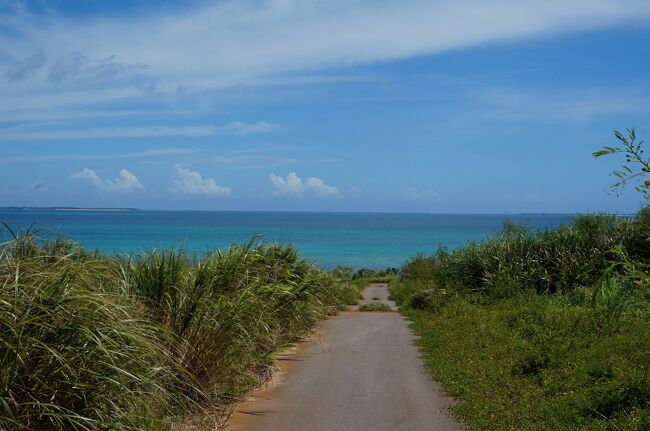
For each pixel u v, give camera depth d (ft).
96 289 22.00
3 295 17.54
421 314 60.80
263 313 36.14
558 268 62.08
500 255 67.62
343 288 81.35
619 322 37.91
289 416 25.89
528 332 40.73
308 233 405.80
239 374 30.99
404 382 32.07
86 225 374.63
